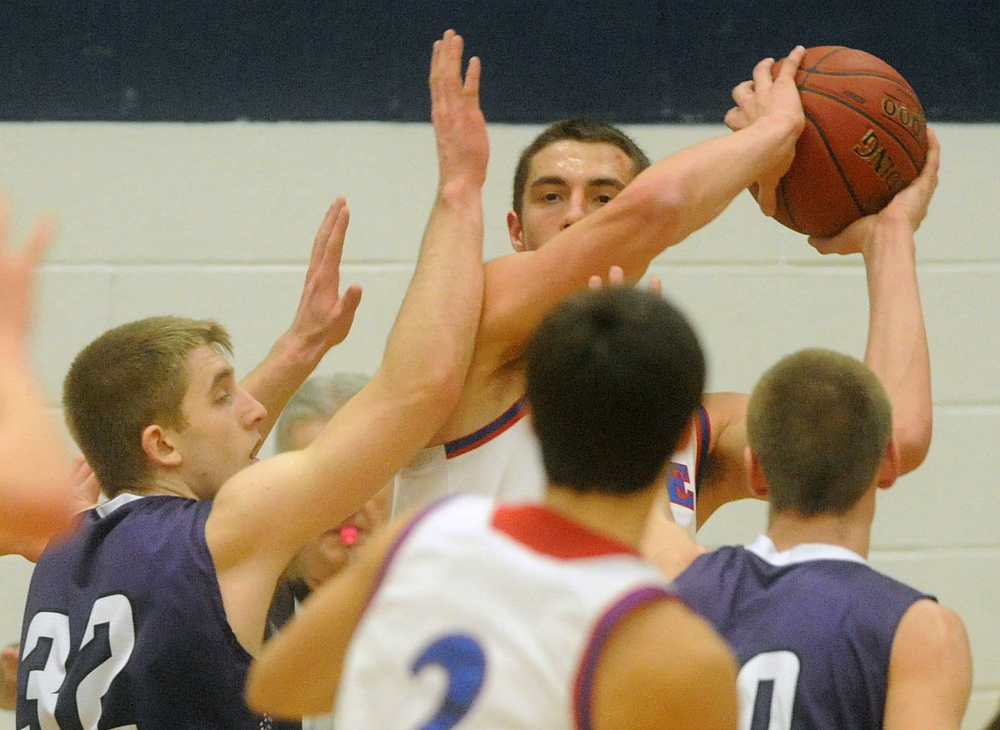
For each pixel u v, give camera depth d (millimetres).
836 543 5633
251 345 12438
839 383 5664
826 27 13219
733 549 5840
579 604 3615
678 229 6348
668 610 3652
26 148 12289
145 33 12477
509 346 6348
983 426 13102
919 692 5020
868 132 7344
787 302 12961
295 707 4324
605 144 7695
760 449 5805
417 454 6555
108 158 12367
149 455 6773
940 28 13383
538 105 12820
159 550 6129
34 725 6250
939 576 12906
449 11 12766
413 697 3682
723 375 12820
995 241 13305
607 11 12961
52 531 3195
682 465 7160
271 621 7852
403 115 12727
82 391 6863
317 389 9156
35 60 12359
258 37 12594
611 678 3529
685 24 13062
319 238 8383
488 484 6402
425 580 3834
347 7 12680
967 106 13375
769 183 7500
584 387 3957
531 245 7684
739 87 7609
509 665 3596
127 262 12344
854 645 5203
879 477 6008
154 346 6816
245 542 6000
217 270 12445
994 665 12867
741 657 5391
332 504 5945
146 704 6000
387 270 12578
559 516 3932
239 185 12508
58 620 6371
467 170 6371
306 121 12609
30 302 3350
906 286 7148
